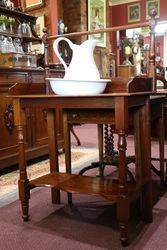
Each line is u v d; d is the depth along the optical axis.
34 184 1.63
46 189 2.18
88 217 1.69
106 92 1.74
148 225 1.57
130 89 1.37
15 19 3.50
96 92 1.48
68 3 6.02
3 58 2.97
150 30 1.73
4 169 2.76
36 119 2.95
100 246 1.38
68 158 1.89
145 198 1.60
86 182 1.63
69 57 4.22
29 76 2.77
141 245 1.38
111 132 2.47
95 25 6.45
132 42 6.21
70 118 1.82
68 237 1.47
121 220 1.36
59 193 1.89
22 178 1.64
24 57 3.07
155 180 2.31
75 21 6.00
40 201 1.94
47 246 1.39
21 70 2.68
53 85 1.53
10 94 1.59
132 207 1.76
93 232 1.51
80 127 5.34
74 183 1.61
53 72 3.09
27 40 3.64
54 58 4.11
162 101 2.07
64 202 1.92
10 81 2.59
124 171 1.35
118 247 1.36
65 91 1.49
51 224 1.61
